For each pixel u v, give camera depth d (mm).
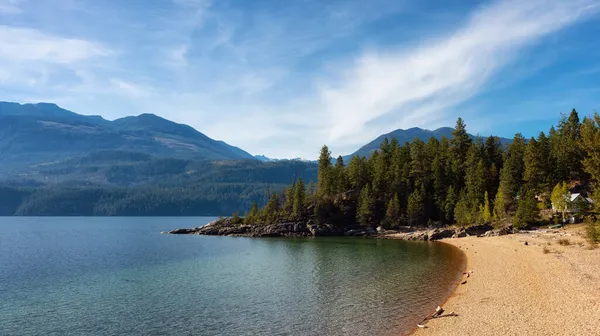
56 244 118875
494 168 124688
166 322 33875
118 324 33844
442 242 99562
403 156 150250
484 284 40500
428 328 27922
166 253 89562
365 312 33688
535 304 30625
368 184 142500
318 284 47312
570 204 92375
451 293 38719
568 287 34625
